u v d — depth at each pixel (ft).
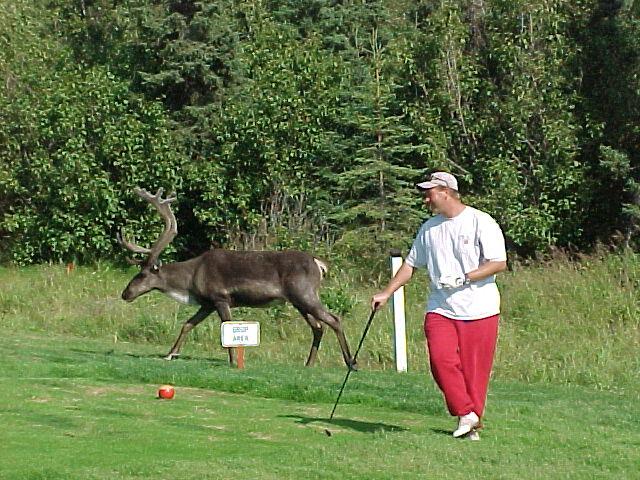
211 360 50.98
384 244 79.15
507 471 26.37
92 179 84.94
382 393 39.01
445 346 29.19
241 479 24.76
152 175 85.46
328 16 99.30
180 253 90.22
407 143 84.43
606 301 64.08
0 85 88.02
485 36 85.15
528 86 79.61
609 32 80.33
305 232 80.89
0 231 91.09
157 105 86.17
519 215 78.28
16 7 97.19
